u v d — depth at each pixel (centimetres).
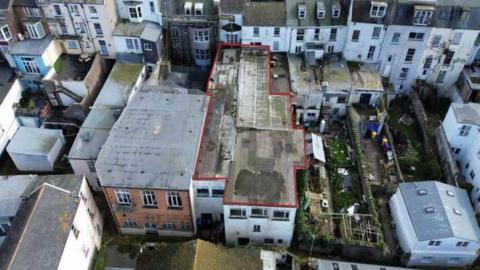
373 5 5828
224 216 4556
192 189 4588
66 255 3962
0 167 5716
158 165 4541
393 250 4812
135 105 5272
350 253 4709
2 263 3691
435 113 6369
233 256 4159
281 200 4409
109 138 4822
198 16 6494
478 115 5312
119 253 4562
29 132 5656
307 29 6234
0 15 5806
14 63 6028
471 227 4438
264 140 5059
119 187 4362
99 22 6094
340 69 6300
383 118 5925
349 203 5241
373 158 5750
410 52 6181
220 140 5025
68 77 6028
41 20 6031
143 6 6312
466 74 6169
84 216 4425
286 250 4744
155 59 6475
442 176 5528
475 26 5825
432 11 5706
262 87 5831
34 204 4066
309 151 5609
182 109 5231
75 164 5156
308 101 6031
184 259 3919
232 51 6444
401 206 4806
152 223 4859
